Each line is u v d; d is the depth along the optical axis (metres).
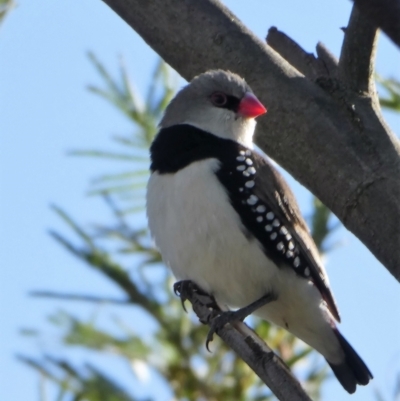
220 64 8.10
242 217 9.15
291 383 6.40
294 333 9.73
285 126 7.61
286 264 9.32
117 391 8.01
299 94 7.62
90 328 8.62
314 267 9.38
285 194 9.45
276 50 8.50
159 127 10.30
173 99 10.33
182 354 8.52
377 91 8.05
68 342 8.55
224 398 8.27
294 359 8.64
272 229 9.23
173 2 8.34
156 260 9.62
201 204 9.05
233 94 9.90
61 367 8.04
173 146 9.57
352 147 7.22
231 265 9.17
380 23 4.62
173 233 9.16
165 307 8.84
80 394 7.97
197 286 9.46
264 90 7.79
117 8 8.61
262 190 9.26
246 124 9.77
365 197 7.02
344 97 7.41
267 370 6.53
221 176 9.20
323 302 9.54
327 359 9.72
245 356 6.76
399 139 7.42
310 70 8.19
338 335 9.59
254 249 9.19
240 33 8.12
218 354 8.45
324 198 7.38
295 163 7.58
